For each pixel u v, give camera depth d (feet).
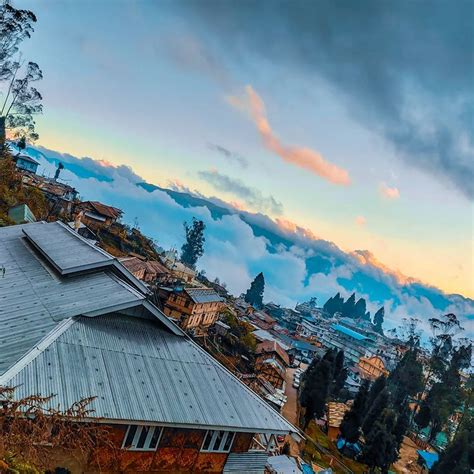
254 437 55.57
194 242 488.85
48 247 76.69
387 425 149.59
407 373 247.70
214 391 50.93
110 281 63.05
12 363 39.29
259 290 542.16
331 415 173.78
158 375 48.16
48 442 35.01
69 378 40.83
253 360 198.70
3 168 190.49
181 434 46.96
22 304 54.29
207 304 202.28
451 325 303.68
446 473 146.61
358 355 389.39
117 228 280.72
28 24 170.19
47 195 242.99
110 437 42.04
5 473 28.96
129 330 52.65
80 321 49.39
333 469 125.70
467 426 203.62
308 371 201.67
